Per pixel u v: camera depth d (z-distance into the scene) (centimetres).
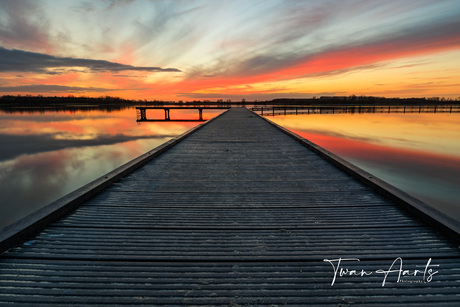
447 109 5916
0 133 1909
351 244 141
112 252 132
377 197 211
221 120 1041
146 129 2362
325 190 230
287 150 416
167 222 167
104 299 101
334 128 2191
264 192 226
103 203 198
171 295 104
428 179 709
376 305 99
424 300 101
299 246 140
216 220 171
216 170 299
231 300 102
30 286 107
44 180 778
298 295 105
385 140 1462
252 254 132
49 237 145
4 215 539
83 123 2941
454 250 134
